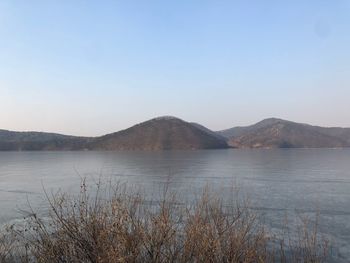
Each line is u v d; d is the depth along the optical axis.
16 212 24.06
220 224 7.09
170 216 7.23
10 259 7.12
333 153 167.50
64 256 6.38
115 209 6.59
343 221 22.33
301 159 108.69
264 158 116.88
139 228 6.35
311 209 26.17
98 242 6.18
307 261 8.56
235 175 55.31
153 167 76.56
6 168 83.00
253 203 27.28
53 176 59.16
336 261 14.86
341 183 43.59
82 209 6.67
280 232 18.47
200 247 6.43
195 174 57.81
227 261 6.47
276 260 12.88
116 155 163.88
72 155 178.75
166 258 6.35
